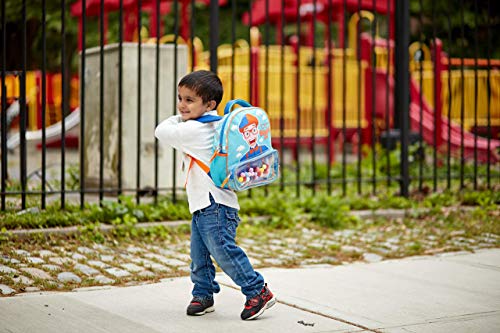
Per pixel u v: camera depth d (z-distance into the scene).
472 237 9.08
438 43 15.06
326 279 7.02
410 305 6.15
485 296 6.48
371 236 9.07
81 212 8.86
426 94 17.12
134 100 10.26
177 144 5.52
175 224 8.94
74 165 12.58
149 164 10.35
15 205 9.22
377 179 10.82
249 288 5.61
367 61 16.61
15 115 15.24
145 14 23.81
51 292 6.36
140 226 8.67
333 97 16.09
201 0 18.83
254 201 9.84
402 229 9.49
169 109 10.38
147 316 5.69
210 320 5.62
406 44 10.92
